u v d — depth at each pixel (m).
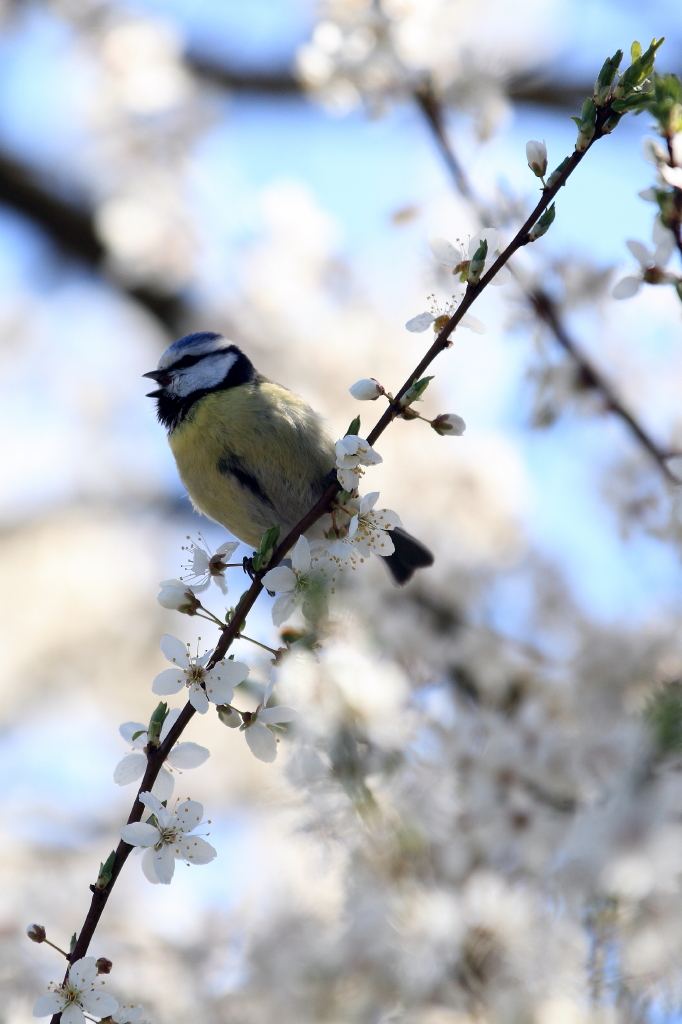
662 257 5.59
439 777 6.66
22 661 14.88
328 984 6.80
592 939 5.78
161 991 7.96
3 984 7.86
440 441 11.27
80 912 9.23
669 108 5.30
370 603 7.96
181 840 4.61
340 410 12.04
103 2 14.05
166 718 4.84
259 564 5.03
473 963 6.18
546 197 4.80
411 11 8.84
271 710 5.02
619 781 5.61
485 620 8.49
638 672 7.60
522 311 7.79
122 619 15.17
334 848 6.44
